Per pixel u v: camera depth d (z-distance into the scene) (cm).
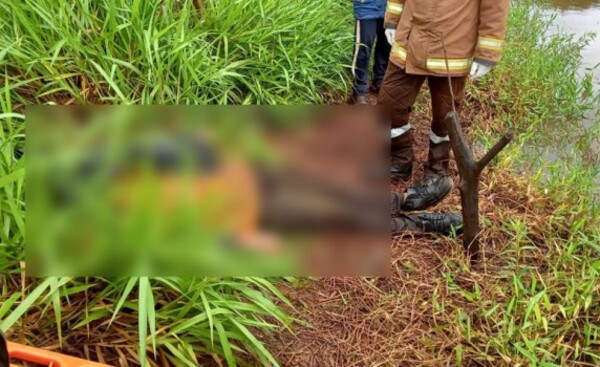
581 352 253
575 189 366
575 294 278
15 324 202
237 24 384
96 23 321
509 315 263
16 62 291
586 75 542
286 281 279
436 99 338
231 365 204
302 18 438
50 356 185
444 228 326
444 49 298
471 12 307
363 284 288
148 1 336
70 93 295
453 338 259
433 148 358
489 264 309
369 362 248
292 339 253
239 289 226
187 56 335
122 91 301
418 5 312
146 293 199
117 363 208
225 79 358
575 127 482
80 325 204
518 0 750
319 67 446
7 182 202
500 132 461
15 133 229
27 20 297
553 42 602
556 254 313
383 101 353
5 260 206
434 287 291
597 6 848
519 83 512
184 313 213
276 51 403
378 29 451
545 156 438
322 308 272
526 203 358
